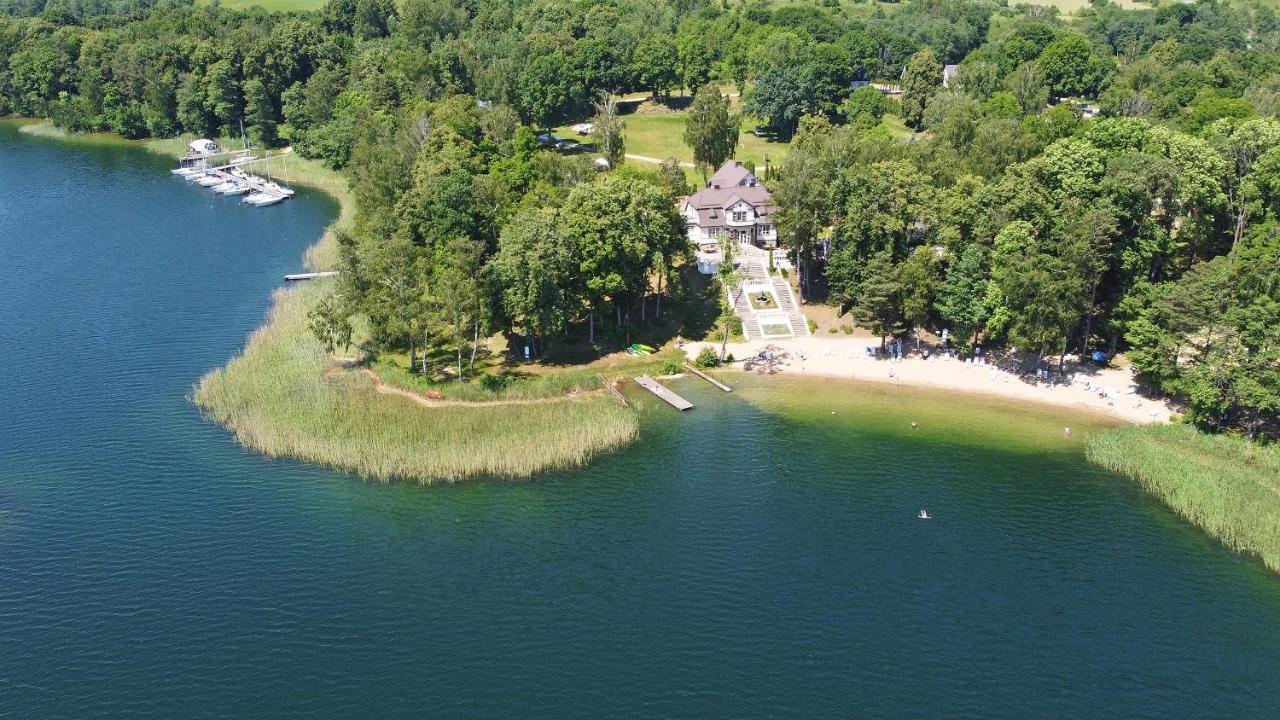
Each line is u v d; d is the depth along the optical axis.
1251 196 134.12
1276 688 78.12
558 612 87.06
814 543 97.69
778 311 153.50
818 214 148.00
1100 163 134.88
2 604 86.69
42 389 128.12
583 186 142.38
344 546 96.38
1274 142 134.38
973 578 92.00
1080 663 81.12
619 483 109.00
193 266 178.25
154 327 149.12
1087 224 124.12
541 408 122.75
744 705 76.19
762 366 139.50
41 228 199.38
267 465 110.94
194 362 137.12
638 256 137.12
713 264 164.50
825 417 124.56
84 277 171.00
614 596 89.38
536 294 130.00
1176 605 88.06
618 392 130.75
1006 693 77.75
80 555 93.88
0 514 100.31
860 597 89.38
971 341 136.50
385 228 160.00
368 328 143.00
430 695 76.94
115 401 125.25
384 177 176.62
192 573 91.50
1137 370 126.19
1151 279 134.12
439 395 123.94
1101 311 136.50
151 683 77.75
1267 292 114.31
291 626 84.62
